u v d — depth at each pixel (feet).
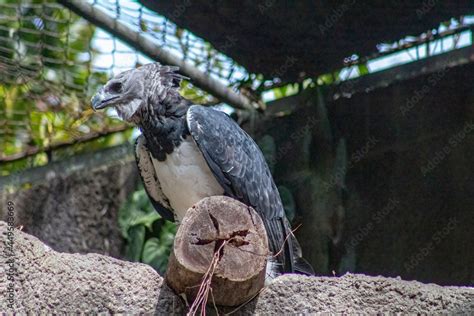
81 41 45.01
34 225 49.26
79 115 47.96
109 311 27.17
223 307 26.94
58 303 27.27
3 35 44.80
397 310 27.58
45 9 44.27
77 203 49.24
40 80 46.34
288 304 27.40
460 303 27.53
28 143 49.98
